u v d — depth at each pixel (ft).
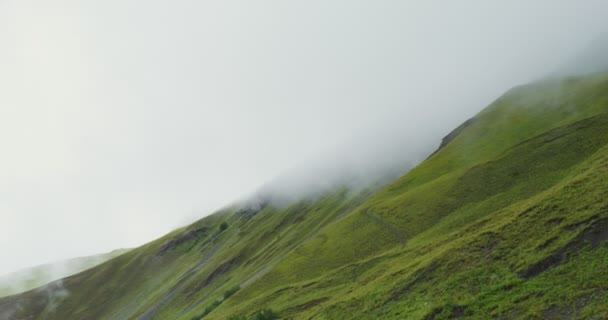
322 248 426.92
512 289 160.97
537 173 334.85
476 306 162.50
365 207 474.90
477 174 385.50
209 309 462.19
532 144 387.34
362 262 332.60
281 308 309.63
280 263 441.27
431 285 197.16
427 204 383.04
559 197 199.41
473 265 190.80
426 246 272.10
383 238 371.97
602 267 144.87
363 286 265.13
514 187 332.39
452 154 501.97
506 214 233.55
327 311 242.37
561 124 421.18
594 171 207.82
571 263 155.84
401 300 201.98
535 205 206.49
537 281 157.89
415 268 224.74
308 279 368.89
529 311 144.36
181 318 561.02
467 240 216.33
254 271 579.89
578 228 168.45
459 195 367.45
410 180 486.79
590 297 135.95
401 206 412.16
